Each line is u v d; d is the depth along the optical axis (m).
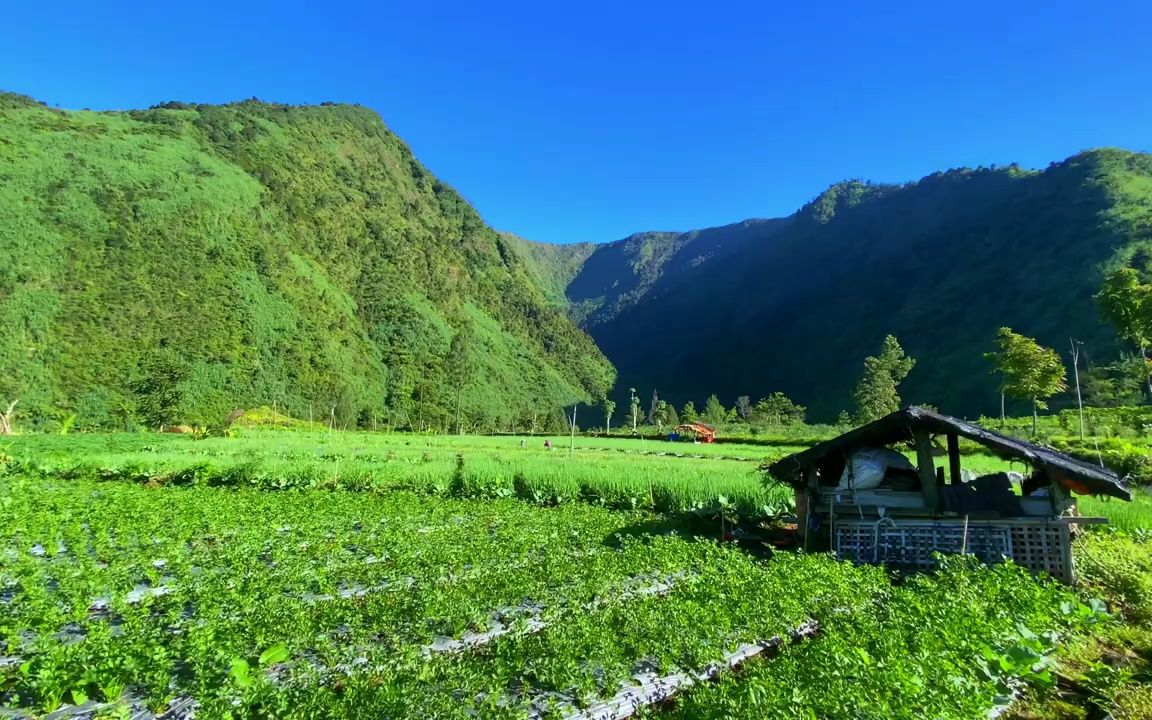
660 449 60.56
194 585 13.07
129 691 8.12
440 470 32.66
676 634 9.61
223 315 118.00
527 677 8.55
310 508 24.47
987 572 13.07
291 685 7.88
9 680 8.41
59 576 13.58
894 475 18.55
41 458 39.75
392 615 10.83
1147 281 95.88
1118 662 10.37
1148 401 66.81
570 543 18.42
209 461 35.56
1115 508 21.69
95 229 116.88
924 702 6.61
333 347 133.75
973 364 114.44
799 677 7.71
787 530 22.61
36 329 93.38
